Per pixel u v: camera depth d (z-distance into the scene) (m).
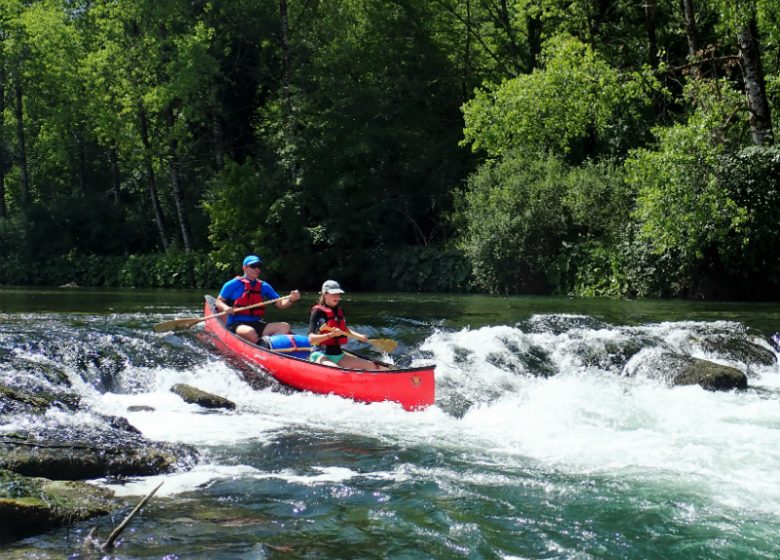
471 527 4.30
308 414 7.22
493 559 3.87
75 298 17.66
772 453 5.96
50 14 29.70
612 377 8.95
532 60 25.91
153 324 10.61
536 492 4.95
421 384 7.26
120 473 5.01
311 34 27.00
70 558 3.67
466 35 28.80
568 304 15.39
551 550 4.02
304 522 4.30
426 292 22.27
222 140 29.50
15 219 32.09
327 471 5.33
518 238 19.61
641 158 15.17
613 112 20.31
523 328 11.02
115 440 5.39
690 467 5.59
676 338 10.18
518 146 20.75
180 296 18.94
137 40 27.22
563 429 6.75
